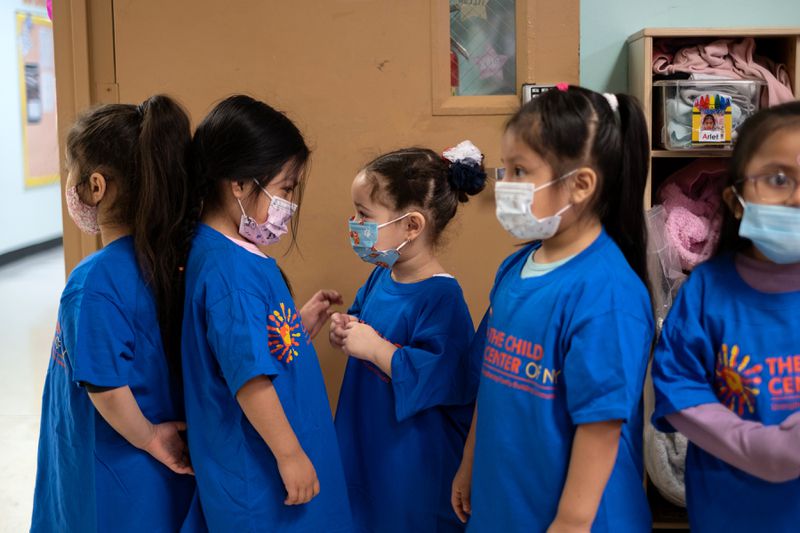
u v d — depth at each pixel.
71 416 1.44
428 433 1.63
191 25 2.10
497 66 2.13
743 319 1.19
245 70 2.11
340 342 1.67
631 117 1.25
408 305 1.65
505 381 1.26
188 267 1.44
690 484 1.27
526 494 1.23
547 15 2.08
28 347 4.48
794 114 1.14
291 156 1.48
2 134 7.18
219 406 1.41
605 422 1.14
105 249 1.43
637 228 1.28
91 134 1.42
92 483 1.42
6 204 7.26
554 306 1.21
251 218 1.46
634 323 1.17
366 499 1.71
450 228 2.14
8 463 2.85
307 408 1.49
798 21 2.22
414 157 1.65
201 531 1.47
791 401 1.15
